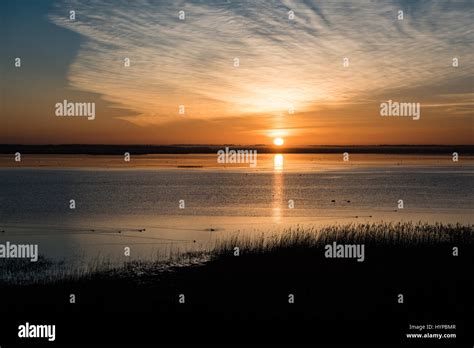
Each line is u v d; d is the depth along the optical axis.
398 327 16.39
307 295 19.77
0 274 25.06
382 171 170.88
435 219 49.66
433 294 19.61
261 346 14.97
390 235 29.88
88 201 71.50
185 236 39.12
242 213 56.12
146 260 28.53
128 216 54.22
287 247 28.08
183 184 108.00
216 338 15.59
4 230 43.94
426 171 167.88
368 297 19.42
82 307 18.56
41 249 33.75
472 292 19.86
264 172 168.50
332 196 77.06
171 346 14.96
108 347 15.05
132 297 19.81
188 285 21.55
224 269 24.14
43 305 18.88
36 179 125.75
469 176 134.12
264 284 21.39
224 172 170.00
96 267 26.61
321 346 14.91
